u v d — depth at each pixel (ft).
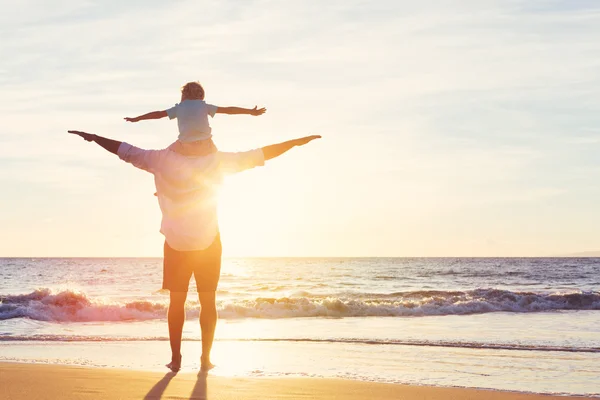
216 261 16.60
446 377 20.75
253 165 16.06
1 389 13.91
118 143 15.83
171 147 15.89
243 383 15.81
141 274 185.88
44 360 23.26
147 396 13.26
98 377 16.24
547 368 22.98
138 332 37.88
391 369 22.48
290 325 43.52
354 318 50.16
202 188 15.89
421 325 42.91
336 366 23.09
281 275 175.01
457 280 146.10
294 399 13.93
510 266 263.90
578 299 61.62
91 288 106.83
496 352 27.58
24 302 50.49
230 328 40.98
